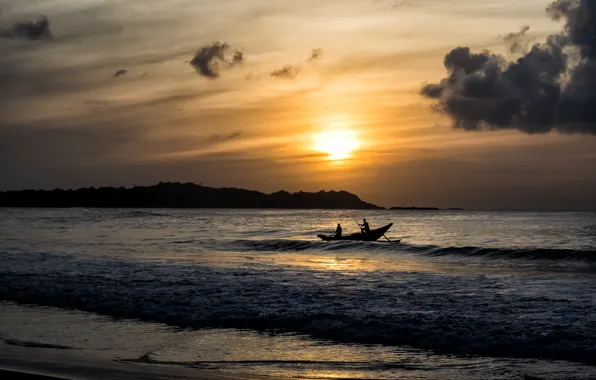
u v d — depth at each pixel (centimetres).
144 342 1179
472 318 1270
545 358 1044
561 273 2425
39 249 3731
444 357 1063
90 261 2580
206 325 1335
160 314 1430
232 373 952
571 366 992
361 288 1753
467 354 1081
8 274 2023
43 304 1619
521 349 1083
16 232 6222
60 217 12169
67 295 1666
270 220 11925
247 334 1249
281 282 1883
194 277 1992
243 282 1853
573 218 15350
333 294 1631
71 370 947
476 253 3391
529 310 1387
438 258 3278
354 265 2767
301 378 931
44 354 1073
